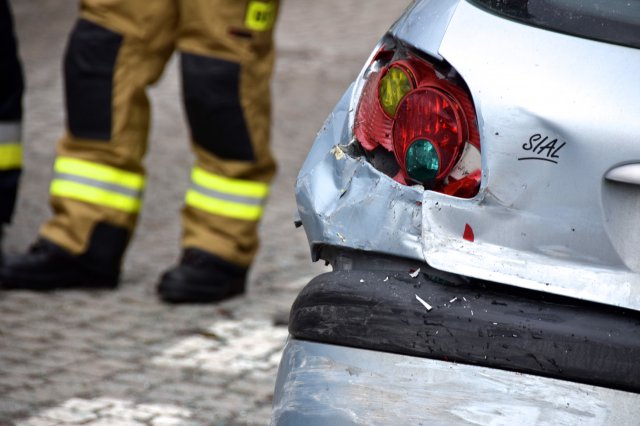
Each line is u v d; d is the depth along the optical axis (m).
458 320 3.87
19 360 7.78
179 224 11.52
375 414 3.91
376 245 4.11
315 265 10.44
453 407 3.84
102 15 8.89
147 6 8.85
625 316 3.85
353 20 24.69
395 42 4.41
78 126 9.06
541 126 3.91
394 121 4.15
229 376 7.70
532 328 3.81
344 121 4.47
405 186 4.09
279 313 9.02
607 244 3.89
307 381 4.04
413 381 3.89
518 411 3.78
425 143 4.04
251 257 9.32
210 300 9.15
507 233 3.95
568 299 3.90
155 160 13.97
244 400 7.31
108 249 9.22
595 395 3.76
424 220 4.00
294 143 15.32
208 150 9.05
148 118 9.22
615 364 3.76
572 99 3.91
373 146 4.27
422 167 4.05
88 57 8.93
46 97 16.50
